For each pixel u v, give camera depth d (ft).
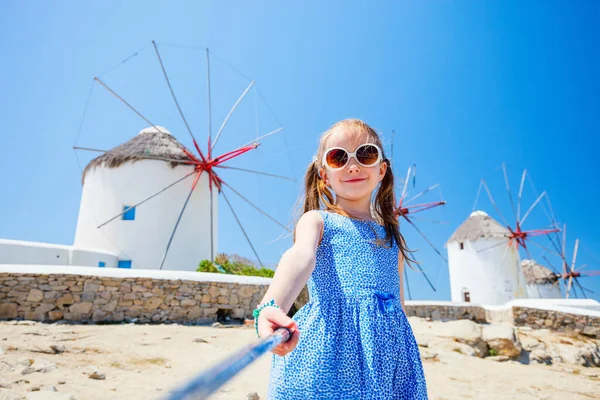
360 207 6.23
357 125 6.28
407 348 5.26
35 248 47.91
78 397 13.42
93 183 64.75
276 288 4.09
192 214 64.49
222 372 1.72
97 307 33.35
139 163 63.21
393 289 5.69
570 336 43.55
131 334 26.45
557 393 24.09
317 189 6.94
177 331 29.27
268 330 3.32
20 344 19.76
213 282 37.88
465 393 21.09
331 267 5.33
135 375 17.11
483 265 99.25
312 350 4.74
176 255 61.77
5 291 31.48
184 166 65.16
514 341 35.19
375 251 5.67
